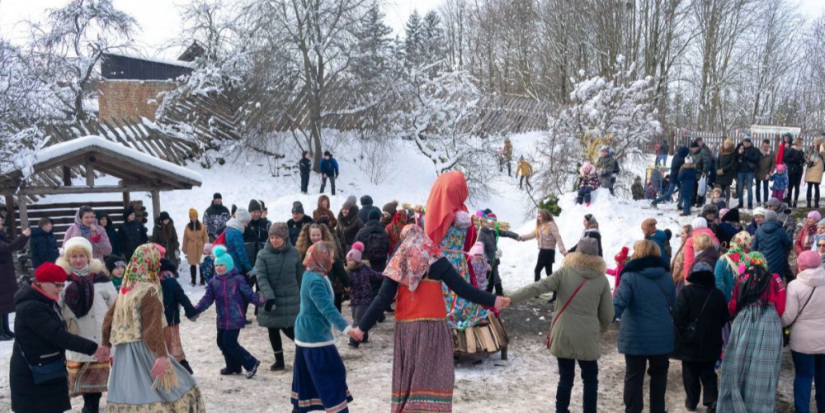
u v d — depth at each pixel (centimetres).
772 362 603
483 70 5569
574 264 595
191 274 1343
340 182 2514
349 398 593
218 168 2411
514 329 1002
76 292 604
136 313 513
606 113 1998
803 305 624
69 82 2455
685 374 668
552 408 675
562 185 2036
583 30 3434
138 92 2803
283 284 758
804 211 1695
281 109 2523
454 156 2583
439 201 462
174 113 2430
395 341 437
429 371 427
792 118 4938
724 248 971
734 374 615
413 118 2628
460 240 640
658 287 612
